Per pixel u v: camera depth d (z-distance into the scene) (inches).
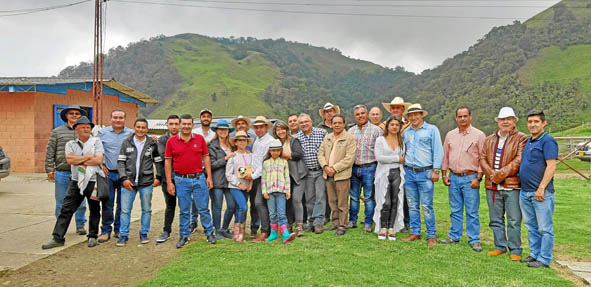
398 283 162.2
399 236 241.1
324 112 299.3
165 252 211.2
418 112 224.2
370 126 249.8
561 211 313.3
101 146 220.4
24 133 540.1
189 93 5467.5
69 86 586.9
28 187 427.5
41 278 173.6
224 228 243.0
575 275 176.7
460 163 216.8
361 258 193.5
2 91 541.3
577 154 762.8
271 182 228.4
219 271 174.6
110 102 682.8
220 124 236.2
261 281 162.6
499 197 203.6
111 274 179.5
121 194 223.8
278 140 231.9
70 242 227.5
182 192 219.9
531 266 184.2
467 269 179.5
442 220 287.3
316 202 247.8
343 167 236.4
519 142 194.2
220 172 233.8
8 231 247.1
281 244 220.7
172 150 219.8
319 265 182.5
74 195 219.0
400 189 231.6
